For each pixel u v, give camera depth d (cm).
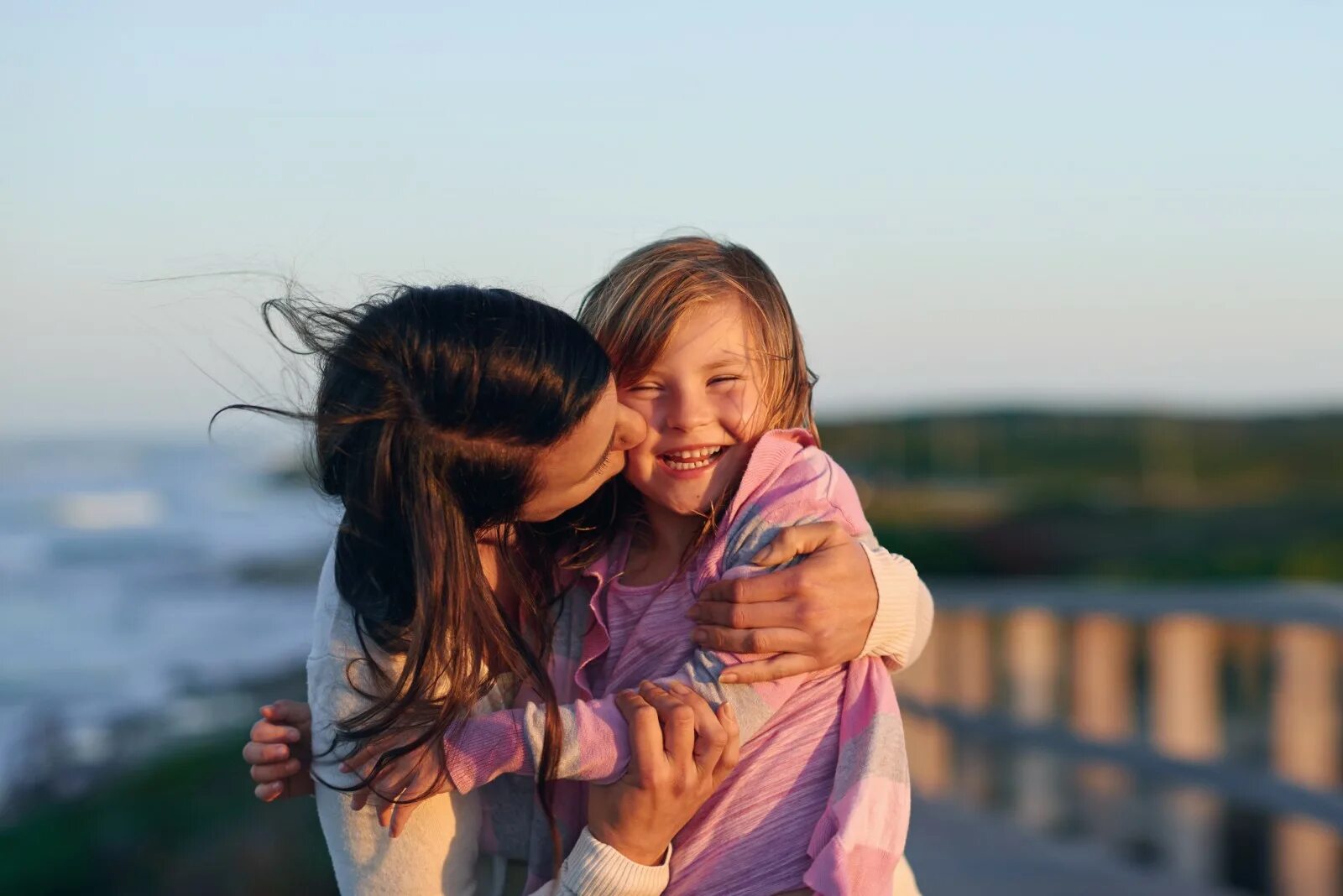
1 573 3198
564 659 170
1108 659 608
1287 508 1947
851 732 161
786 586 156
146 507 5375
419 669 142
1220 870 485
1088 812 591
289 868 692
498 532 164
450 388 142
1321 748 474
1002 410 4388
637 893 148
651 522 175
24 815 880
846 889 146
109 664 1928
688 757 147
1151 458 3519
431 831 154
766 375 172
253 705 1468
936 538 1784
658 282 168
